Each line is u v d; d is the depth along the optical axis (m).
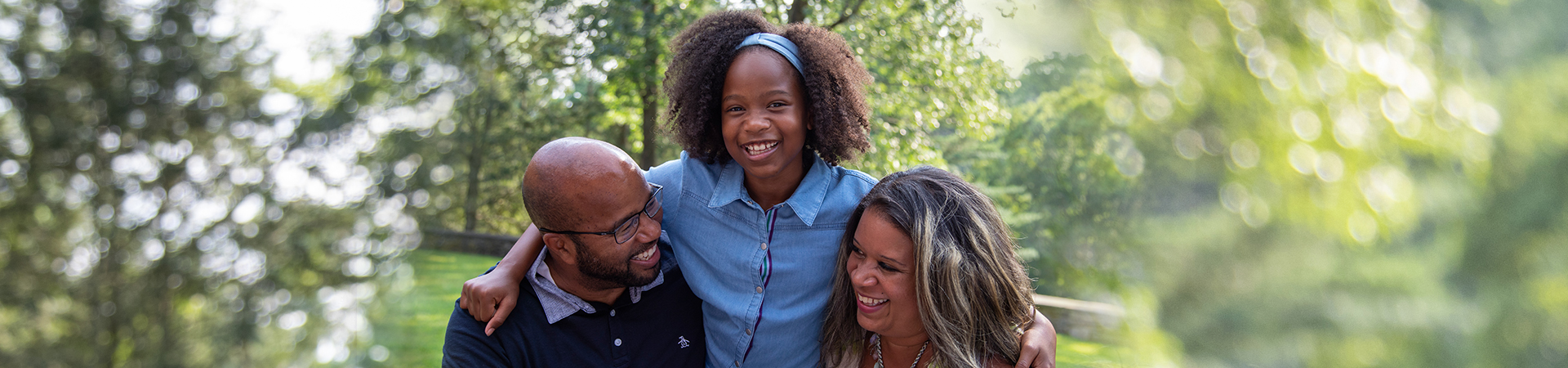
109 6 12.52
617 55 9.66
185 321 12.71
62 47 12.52
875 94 8.15
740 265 1.94
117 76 12.63
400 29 13.39
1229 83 7.55
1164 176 10.16
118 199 12.59
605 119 13.55
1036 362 1.78
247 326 12.55
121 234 12.58
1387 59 6.68
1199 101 8.09
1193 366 10.30
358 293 12.95
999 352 1.82
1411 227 7.80
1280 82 6.99
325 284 13.12
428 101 14.14
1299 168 7.09
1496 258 8.31
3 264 11.90
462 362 1.86
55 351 11.93
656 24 9.21
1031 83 11.11
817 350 2.01
